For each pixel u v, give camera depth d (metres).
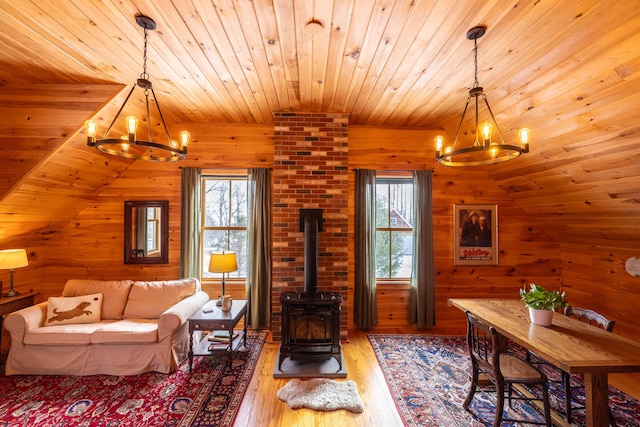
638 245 3.24
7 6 1.81
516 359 2.31
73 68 2.56
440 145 2.36
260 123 4.04
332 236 3.63
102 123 3.01
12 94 2.82
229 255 3.28
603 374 1.77
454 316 4.21
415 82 2.79
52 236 3.97
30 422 2.19
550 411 2.16
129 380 2.75
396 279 4.30
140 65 2.52
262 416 2.28
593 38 1.93
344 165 3.65
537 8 1.77
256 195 3.99
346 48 2.25
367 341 3.67
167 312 2.92
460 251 4.19
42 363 2.81
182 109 3.54
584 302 3.90
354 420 2.25
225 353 3.00
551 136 2.81
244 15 1.89
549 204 3.73
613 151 2.50
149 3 1.78
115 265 4.04
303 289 3.59
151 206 4.03
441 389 2.65
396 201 4.43
